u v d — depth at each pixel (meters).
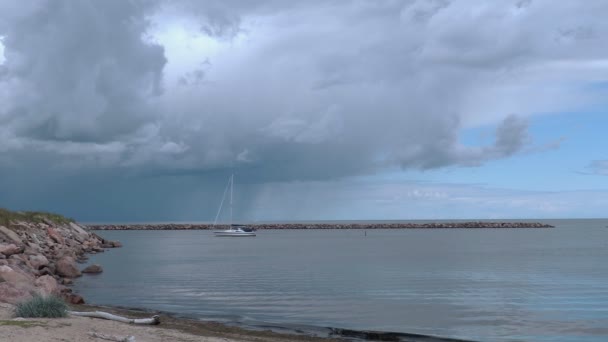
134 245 109.62
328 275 50.34
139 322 21.81
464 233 182.62
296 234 181.62
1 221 53.81
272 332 23.42
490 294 37.75
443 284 43.44
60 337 15.15
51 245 58.22
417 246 104.75
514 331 25.34
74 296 28.94
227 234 161.50
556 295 37.28
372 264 63.25
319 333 23.83
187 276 48.59
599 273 52.47
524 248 96.38
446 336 24.09
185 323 24.25
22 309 18.67
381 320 27.64
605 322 27.47
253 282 43.84
